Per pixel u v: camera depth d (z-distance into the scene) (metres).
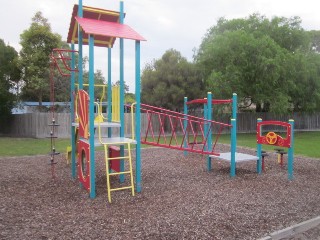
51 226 4.09
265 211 4.83
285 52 19.91
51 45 21.12
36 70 20.88
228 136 20.48
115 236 3.79
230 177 7.25
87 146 5.48
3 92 21.78
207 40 23.58
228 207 4.93
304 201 5.44
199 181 6.79
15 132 22.75
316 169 8.36
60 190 5.93
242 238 3.88
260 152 7.80
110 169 7.30
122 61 6.38
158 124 22.25
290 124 7.05
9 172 7.61
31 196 5.52
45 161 9.34
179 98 21.64
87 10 6.19
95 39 6.97
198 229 4.05
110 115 7.18
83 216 4.46
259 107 25.20
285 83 19.44
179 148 7.36
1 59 21.86
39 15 22.00
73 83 6.80
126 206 4.93
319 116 28.77
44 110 26.42
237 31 19.41
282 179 7.07
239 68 18.55
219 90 18.48
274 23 22.25
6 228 4.03
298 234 4.24
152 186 6.24
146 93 22.75
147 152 11.60
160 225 4.14
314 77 21.09
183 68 21.95
